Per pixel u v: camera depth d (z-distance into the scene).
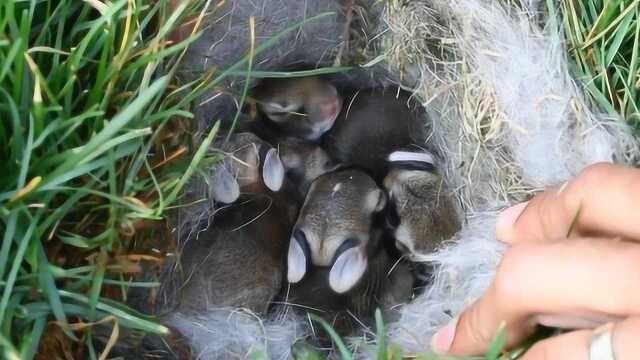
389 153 0.38
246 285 0.36
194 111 0.33
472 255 0.35
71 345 0.30
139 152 0.30
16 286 0.28
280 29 0.37
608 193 0.26
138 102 0.28
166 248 0.32
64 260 0.30
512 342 0.28
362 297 0.37
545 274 0.25
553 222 0.28
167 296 0.33
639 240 0.26
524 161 0.35
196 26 0.30
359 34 0.38
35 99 0.28
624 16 0.34
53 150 0.29
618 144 0.34
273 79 0.38
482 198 0.36
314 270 0.36
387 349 0.30
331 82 0.40
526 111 0.35
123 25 0.30
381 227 0.38
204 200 0.34
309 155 0.38
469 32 0.35
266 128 0.38
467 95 0.36
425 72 0.37
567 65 0.34
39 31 0.30
